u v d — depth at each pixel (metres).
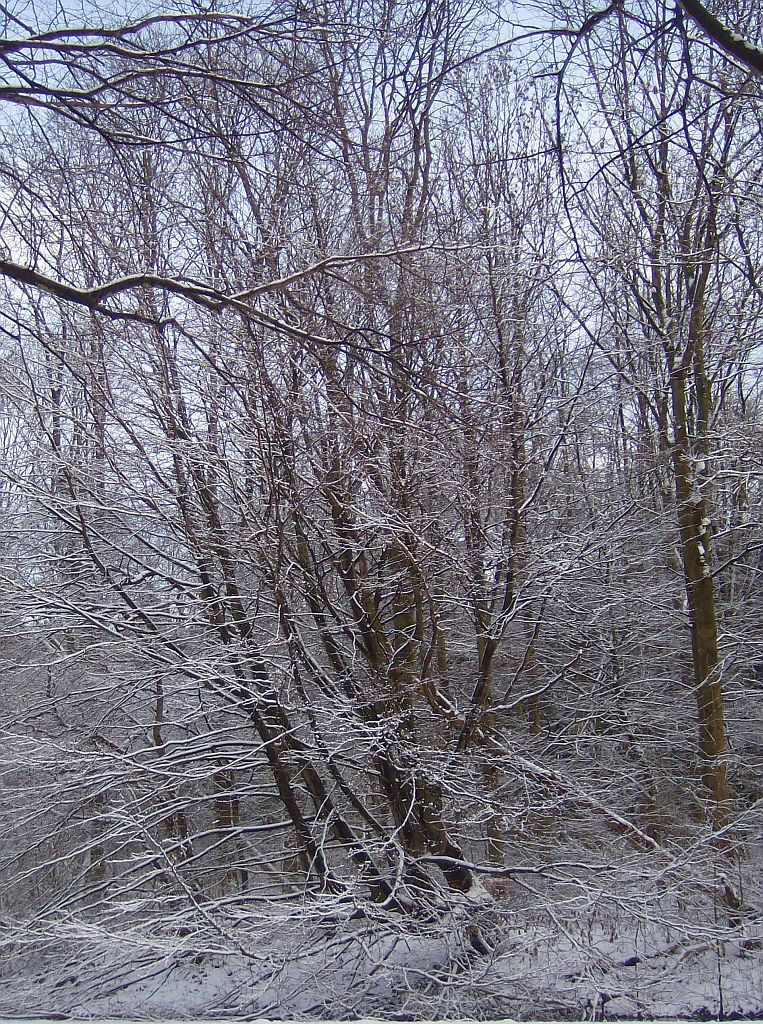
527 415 9.37
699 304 10.79
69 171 7.35
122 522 9.13
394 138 9.05
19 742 8.68
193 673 8.31
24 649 9.72
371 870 8.77
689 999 7.89
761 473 10.29
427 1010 7.32
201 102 5.15
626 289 11.48
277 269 8.23
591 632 11.80
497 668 11.90
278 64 5.49
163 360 8.62
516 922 8.07
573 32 3.93
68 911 7.58
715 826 9.98
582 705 11.57
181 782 8.76
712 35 3.27
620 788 10.33
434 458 8.55
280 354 8.00
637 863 8.64
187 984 8.34
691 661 13.43
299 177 7.53
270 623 9.34
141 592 8.88
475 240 8.22
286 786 8.80
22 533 9.34
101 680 9.20
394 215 9.50
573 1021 7.32
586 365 9.88
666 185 10.43
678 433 11.27
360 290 4.77
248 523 8.77
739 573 14.58
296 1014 7.22
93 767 8.37
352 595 8.87
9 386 8.66
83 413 9.02
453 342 8.59
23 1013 7.55
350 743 8.43
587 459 11.68
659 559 13.11
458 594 10.05
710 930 7.86
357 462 8.64
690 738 12.15
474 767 9.20
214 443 8.51
